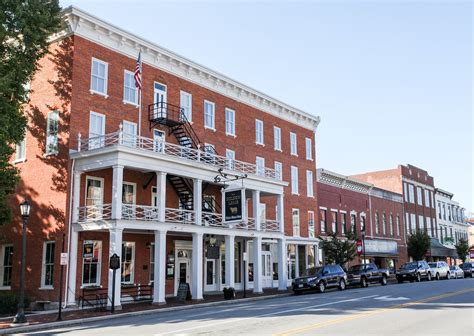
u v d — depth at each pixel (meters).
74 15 25.03
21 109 23.27
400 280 41.16
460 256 70.94
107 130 26.20
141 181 27.78
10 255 26.11
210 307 22.27
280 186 33.50
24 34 21.42
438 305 18.11
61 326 17.19
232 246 28.66
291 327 12.70
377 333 11.51
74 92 24.83
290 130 42.22
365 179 64.81
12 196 26.31
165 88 30.11
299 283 30.08
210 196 32.38
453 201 80.38
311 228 42.56
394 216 58.72
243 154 36.03
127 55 28.08
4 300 21.36
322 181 45.81
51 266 24.00
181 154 27.86
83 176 24.86
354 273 35.50
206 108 33.25
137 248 27.27
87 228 23.28
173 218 27.31
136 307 22.36
